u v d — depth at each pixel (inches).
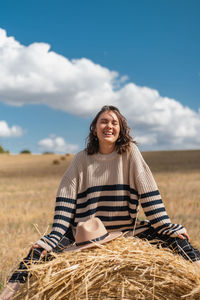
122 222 150.6
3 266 193.5
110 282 108.3
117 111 153.8
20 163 2212.1
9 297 127.3
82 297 107.3
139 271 109.7
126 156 151.9
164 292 105.7
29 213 430.6
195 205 435.5
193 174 1070.4
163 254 116.4
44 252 135.4
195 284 106.0
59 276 112.8
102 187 151.7
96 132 156.5
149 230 147.2
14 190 856.9
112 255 115.9
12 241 257.4
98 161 153.7
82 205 153.3
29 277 124.4
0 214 427.2
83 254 120.4
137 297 105.1
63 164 2038.6
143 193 145.6
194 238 233.1
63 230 146.3
